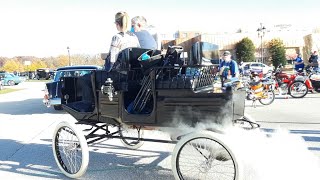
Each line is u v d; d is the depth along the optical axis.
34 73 58.88
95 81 4.64
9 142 7.25
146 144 6.40
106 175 4.80
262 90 11.54
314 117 8.91
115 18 4.80
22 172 5.12
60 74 11.38
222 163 4.50
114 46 4.64
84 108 4.88
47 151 6.34
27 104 15.78
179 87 3.84
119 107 4.34
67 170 4.84
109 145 6.45
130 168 5.09
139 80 4.53
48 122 9.86
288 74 14.07
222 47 44.66
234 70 9.34
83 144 4.56
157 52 4.61
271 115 9.52
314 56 16.25
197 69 3.99
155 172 4.87
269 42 44.34
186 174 4.16
